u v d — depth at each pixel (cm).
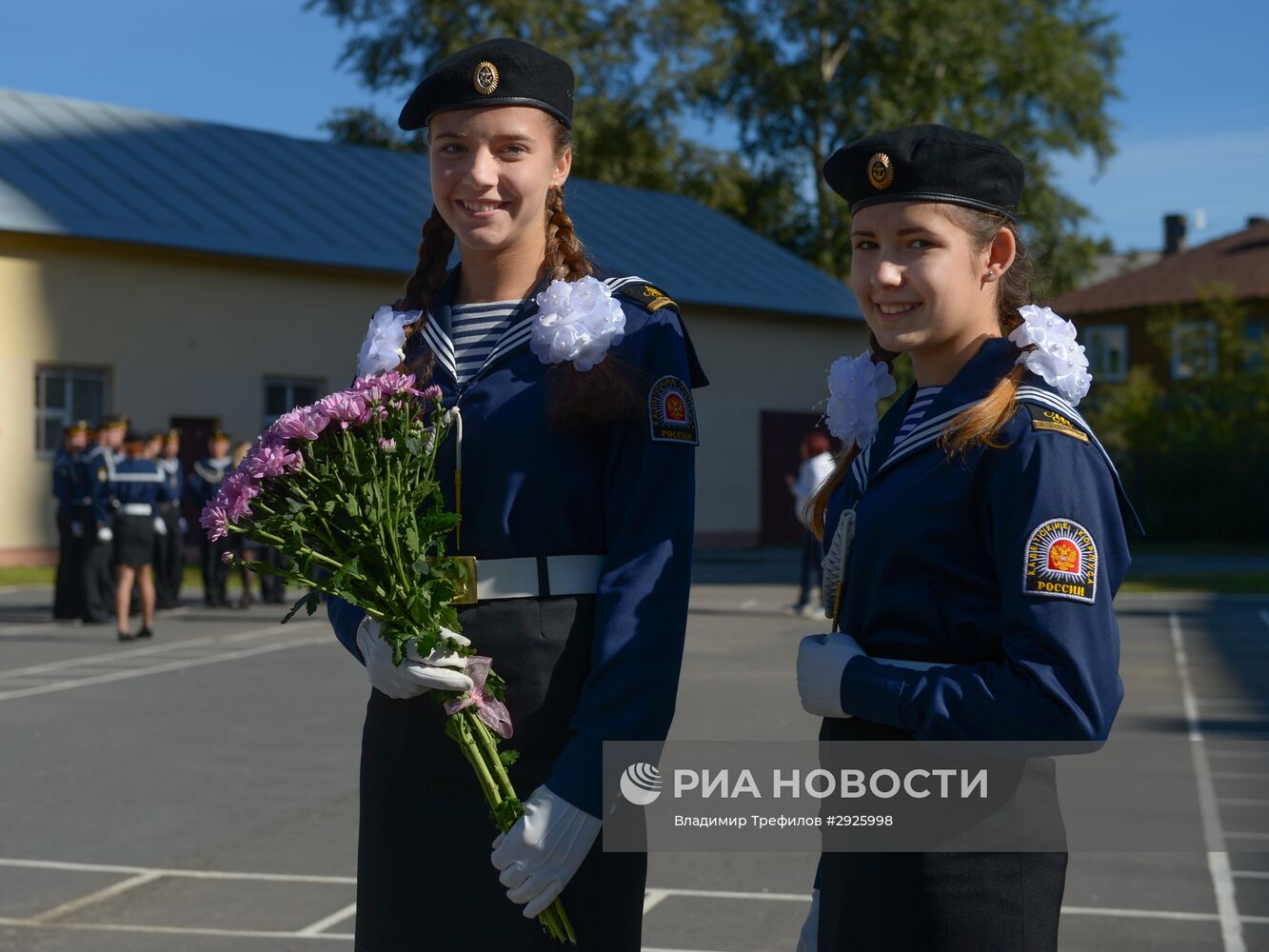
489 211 261
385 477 246
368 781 266
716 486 3103
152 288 2434
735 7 4231
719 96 4219
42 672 1186
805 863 592
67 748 847
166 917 526
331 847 623
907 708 218
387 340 270
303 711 983
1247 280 5050
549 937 251
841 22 4128
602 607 251
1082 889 545
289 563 246
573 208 3331
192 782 753
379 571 245
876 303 235
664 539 253
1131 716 937
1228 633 1462
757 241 3594
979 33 4062
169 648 1357
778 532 3225
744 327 3159
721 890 552
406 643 244
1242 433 3391
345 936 504
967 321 234
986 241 233
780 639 1406
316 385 2641
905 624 228
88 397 2391
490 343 266
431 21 3969
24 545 2317
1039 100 4291
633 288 268
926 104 4091
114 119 2809
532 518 256
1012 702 211
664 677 249
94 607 1593
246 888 562
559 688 253
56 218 2339
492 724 246
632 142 4047
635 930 260
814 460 1634
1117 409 3469
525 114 260
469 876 254
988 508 221
